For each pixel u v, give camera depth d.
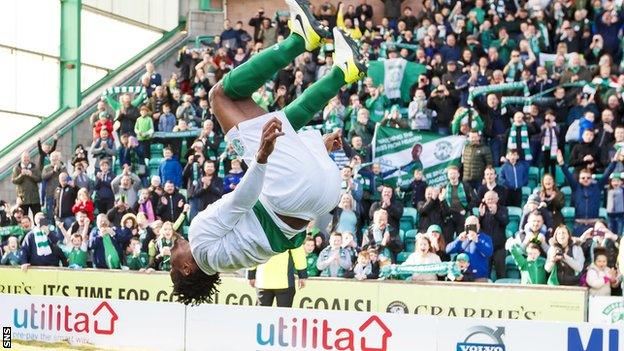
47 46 31.19
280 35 29.98
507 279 21.11
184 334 17.30
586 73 25.41
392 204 22.25
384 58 28.17
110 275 20.81
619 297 17.80
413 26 29.84
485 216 21.27
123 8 33.44
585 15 28.02
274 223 8.86
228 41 30.66
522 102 25.03
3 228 24.44
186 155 26.77
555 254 19.02
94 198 25.41
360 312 16.28
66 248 23.69
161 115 27.17
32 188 25.58
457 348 15.75
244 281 19.78
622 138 23.23
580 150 23.88
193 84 29.02
